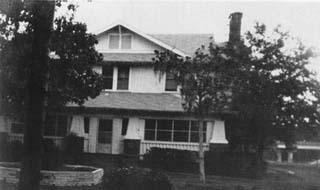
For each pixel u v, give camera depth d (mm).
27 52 13930
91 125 26578
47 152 16672
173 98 26562
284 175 23625
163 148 24109
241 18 27656
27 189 11750
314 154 36969
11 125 26672
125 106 25719
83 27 16312
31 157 11867
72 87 17250
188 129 26016
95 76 17797
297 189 18156
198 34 30578
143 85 27359
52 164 16562
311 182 20844
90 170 17203
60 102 17500
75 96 17625
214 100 19344
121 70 27828
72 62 16547
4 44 14094
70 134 25531
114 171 14969
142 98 26656
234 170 22391
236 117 23828
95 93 17844
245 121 23359
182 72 18953
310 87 23609
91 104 26047
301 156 36688
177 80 19141
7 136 25875
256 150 24109
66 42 15922
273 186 18766
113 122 26484
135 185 14586
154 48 27812
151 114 25469
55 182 15312
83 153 25562
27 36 13789
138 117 25922
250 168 22250
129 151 25625
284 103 23516
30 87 11984
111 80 27766
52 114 26750
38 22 12047
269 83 22359
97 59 18422
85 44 16719
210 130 25109
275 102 22859
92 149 26391
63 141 25359
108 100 26562
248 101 22422
